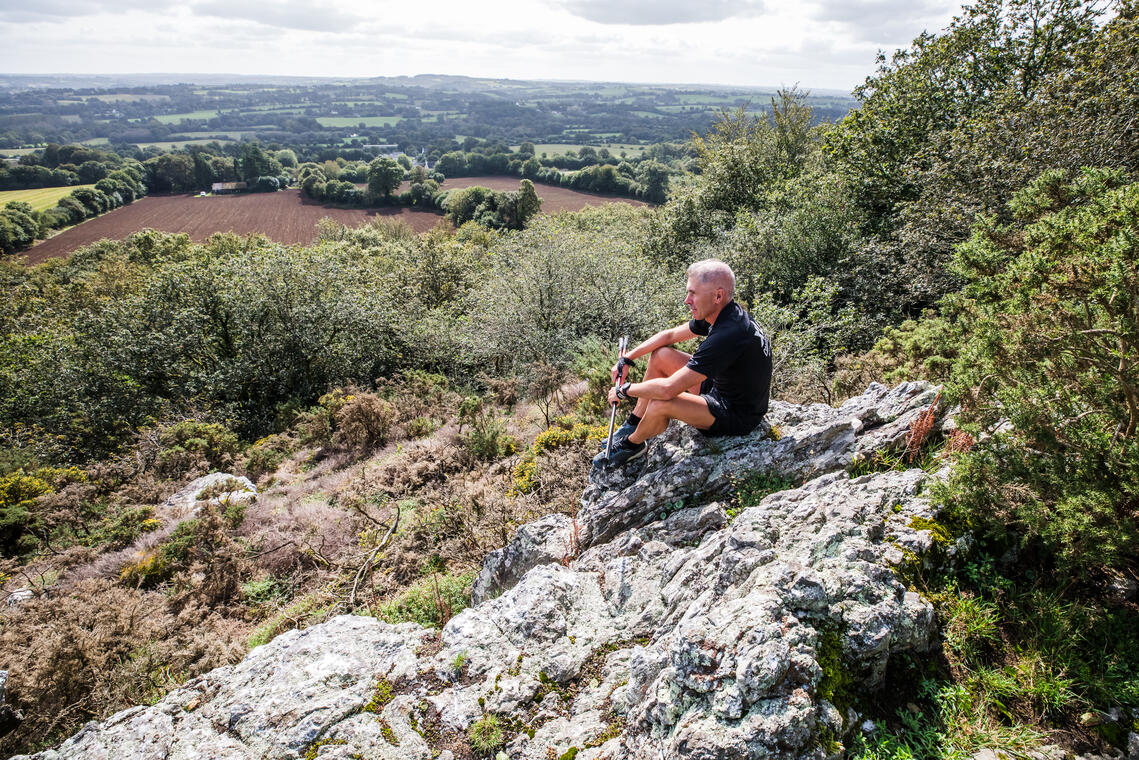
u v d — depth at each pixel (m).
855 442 4.22
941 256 11.12
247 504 10.22
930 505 3.21
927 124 15.42
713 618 2.60
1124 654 2.52
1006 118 11.47
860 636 2.47
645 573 3.71
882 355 8.17
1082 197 4.34
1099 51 11.62
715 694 2.34
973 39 15.70
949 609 2.77
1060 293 3.33
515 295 17.28
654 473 4.39
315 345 19.84
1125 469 2.71
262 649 3.87
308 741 3.05
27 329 31.39
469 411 11.13
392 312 22.39
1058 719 2.38
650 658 2.76
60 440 17.52
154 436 14.42
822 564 2.83
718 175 23.72
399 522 7.78
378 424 12.99
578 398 10.11
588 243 17.98
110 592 7.14
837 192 15.73
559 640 3.38
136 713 3.51
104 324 19.95
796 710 2.19
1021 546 3.06
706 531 3.84
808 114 26.55
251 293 20.02
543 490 6.44
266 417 18.45
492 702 3.04
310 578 7.50
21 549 10.47
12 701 5.40
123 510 10.77
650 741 2.44
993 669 2.57
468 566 5.96
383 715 3.12
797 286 14.95
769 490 3.99
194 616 6.86
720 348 3.81
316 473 11.95
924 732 2.37
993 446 3.12
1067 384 3.21
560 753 2.71
